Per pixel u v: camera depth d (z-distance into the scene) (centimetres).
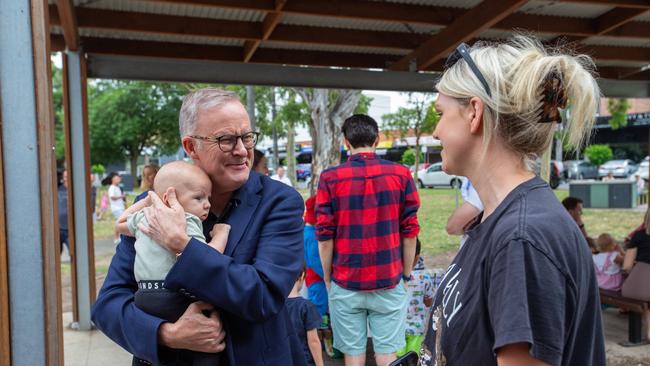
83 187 471
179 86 2816
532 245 94
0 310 160
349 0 468
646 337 452
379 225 306
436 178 2522
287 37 541
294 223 164
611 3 433
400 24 542
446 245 1027
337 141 1267
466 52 111
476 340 103
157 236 145
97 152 3344
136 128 3091
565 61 105
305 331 320
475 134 111
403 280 324
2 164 161
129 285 162
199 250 139
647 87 645
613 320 513
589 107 105
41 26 164
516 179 108
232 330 153
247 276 143
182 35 505
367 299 310
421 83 569
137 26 484
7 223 161
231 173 154
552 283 92
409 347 392
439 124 117
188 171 149
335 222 312
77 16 466
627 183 1616
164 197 150
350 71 555
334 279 316
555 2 477
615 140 3816
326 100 1252
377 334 317
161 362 148
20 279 162
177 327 142
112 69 493
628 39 578
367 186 304
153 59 517
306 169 3281
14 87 162
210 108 151
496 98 105
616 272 474
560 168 2553
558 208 101
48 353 164
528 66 104
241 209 161
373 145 317
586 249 102
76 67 459
